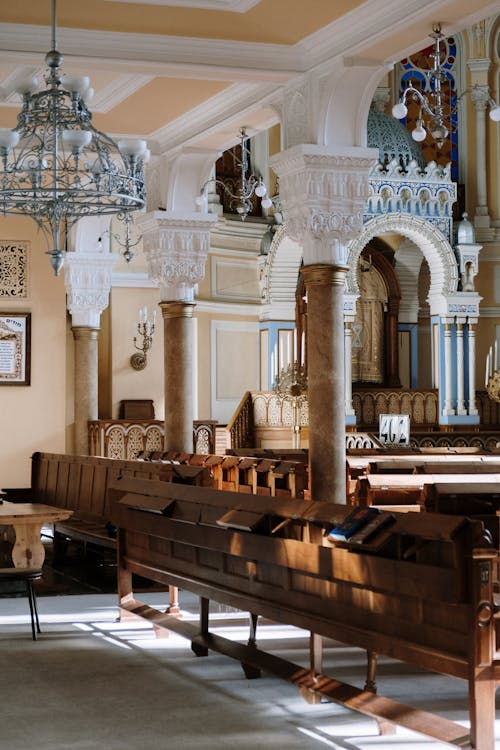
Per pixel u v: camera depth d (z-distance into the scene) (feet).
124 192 27.68
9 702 20.08
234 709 19.52
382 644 17.67
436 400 73.51
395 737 17.75
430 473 33.19
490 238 78.43
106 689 20.99
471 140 78.59
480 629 15.66
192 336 43.65
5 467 51.75
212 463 38.81
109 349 61.67
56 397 52.60
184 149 41.22
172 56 31.71
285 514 20.70
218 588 23.07
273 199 71.72
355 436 64.28
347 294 67.05
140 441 52.85
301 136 33.19
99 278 55.21
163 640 25.61
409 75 78.23
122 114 39.52
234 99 36.76
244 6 29.22
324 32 31.12
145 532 26.30
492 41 78.69
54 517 27.96
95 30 30.73
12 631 26.68
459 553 15.80
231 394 69.31
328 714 19.17
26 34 30.45
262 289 71.20
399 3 28.17
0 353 51.80
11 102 37.40
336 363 32.71
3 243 52.13
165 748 17.22
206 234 43.21
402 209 69.82
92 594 32.55
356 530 18.39
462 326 72.79
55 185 26.30
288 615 20.47
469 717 17.11
